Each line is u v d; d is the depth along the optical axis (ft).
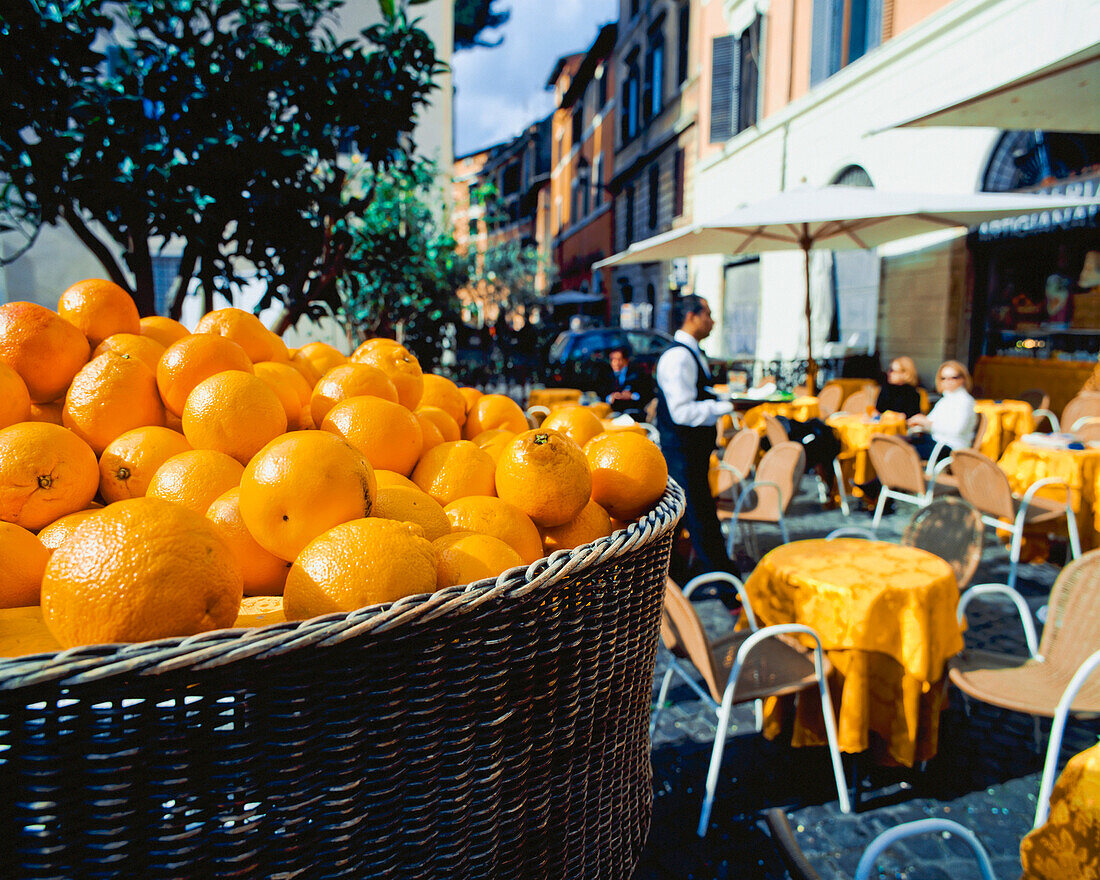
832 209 20.85
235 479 3.39
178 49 7.58
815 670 8.48
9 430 3.17
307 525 2.88
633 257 28.76
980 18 26.04
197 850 2.02
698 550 12.90
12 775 1.84
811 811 8.29
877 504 20.48
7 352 3.72
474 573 3.01
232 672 1.98
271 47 7.86
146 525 2.31
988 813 8.16
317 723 2.12
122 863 1.95
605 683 2.96
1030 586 14.49
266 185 7.94
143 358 4.13
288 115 10.43
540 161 121.29
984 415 21.62
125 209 7.56
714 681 7.89
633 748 3.27
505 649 2.47
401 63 8.52
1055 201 19.79
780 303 42.37
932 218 22.71
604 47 77.20
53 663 1.78
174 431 3.82
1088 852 3.63
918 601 8.23
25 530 2.88
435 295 21.66
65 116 6.96
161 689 1.91
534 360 35.60
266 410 3.59
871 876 7.23
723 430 24.30
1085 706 7.39
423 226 21.67
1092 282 25.23
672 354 12.82
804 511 21.42
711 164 49.80
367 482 3.06
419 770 2.34
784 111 39.78
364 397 3.94
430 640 2.27
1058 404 25.76
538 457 3.66
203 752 1.99
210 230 7.82
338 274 9.33
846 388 30.42
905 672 8.30
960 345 30.04
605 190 79.10
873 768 9.06
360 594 2.53
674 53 57.16
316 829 2.19
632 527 3.00
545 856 2.79
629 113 70.23
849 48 34.86
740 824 8.12
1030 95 15.80
